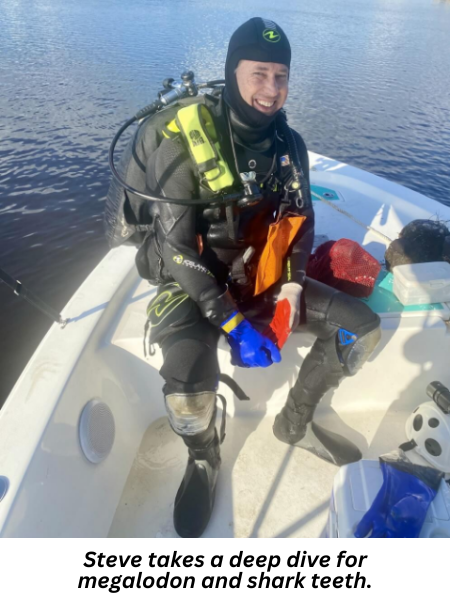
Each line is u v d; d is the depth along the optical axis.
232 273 1.58
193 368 1.36
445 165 8.26
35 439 1.29
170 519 1.61
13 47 14.97
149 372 1.82
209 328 1.49
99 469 1.57
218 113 1.46
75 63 13.30
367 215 2.70
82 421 1.51
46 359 1.54
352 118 10.35
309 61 16.11
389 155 8.59
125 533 1.57
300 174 1.53
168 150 1.38
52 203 6.42
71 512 1.37
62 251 5.59
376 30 25.31
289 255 1.61
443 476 1.32
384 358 1.84
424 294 1.84
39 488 1.25
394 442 1.88
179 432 1.46
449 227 2.45
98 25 20.59
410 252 2.00
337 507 1.28
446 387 1.85
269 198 1.52
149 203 1.67
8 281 1.42
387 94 12.34
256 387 1.89
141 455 1.83
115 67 13.11
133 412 1.84
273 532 1.57
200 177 1.36
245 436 1.90
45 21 20.81
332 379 1.61
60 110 9.45
